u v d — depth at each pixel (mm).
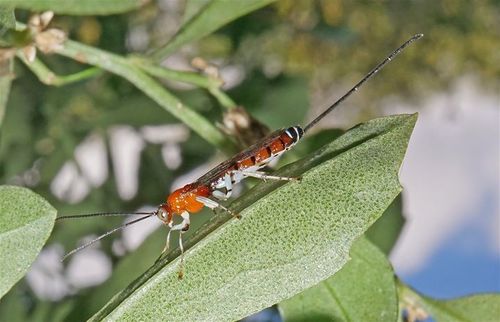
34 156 170
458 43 245
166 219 120
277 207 114
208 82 130
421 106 257
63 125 170
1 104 129
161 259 115
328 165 114
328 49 219
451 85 252
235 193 139
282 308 120
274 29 197
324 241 113
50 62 165
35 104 168
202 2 131
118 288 134
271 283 113
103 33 171
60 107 169
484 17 245
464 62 249
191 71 130
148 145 171
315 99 239
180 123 169
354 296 120
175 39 129
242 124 129
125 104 170
